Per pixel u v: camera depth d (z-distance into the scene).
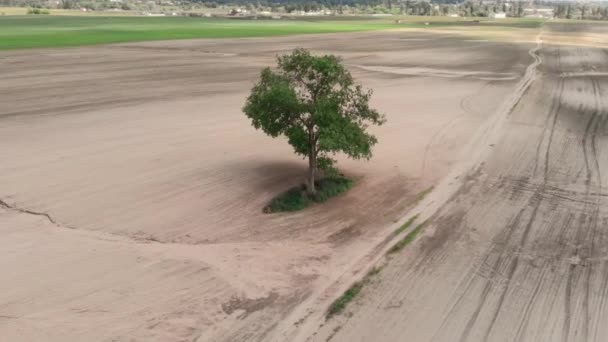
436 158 26.50
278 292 14.40
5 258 15.88
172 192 21.22
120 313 13.30
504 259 16.53
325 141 18.97
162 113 35.19
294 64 20.09
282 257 16.31
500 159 26.56
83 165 24.19
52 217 18.86
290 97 19.12
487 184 23.08
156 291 14.30
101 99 39.91
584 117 36.47
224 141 28.45
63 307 13.50
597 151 28.44
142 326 12.81
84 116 34.12
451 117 35.31
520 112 37.28
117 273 15.16
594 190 22.64
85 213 19.20
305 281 14.96
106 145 27.44
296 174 23.27
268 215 19.39
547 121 34.91
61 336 12.38
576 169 25.39
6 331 12.48
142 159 25.17
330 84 20.09
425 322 13.28
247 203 20.31
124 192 21.14
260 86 20.39
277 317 13.32
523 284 15.12
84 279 14.81
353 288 14.66
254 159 25.36
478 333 12.91
